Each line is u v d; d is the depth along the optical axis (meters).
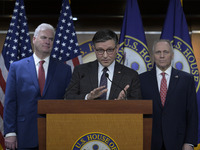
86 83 2.68
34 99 3.00
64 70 3.25
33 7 4.55
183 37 4.09
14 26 3.99
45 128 1.92
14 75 3.08
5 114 2.97
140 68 4.07
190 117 3.09
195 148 3.88
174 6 4.19
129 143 1.87
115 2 4.58
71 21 4.12
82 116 1.88
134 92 2.62
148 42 4.52
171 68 3.28
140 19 4.16
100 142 1.87
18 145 2.93
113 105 1.89
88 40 4.50
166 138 3.00
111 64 2.74
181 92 3.13
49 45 3.16
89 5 4.59
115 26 4.56
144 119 1.92
